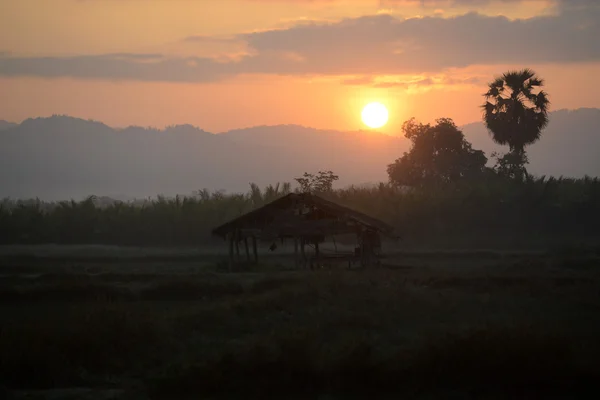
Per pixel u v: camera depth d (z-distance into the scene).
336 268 30.53
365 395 13.74
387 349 16.55
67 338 16.52
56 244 52.94
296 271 34.47
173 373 14.62
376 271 30.77
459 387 13.87
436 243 51.66
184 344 18.09
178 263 42.12
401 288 24.55
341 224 37.34
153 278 31.95
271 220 37.91
